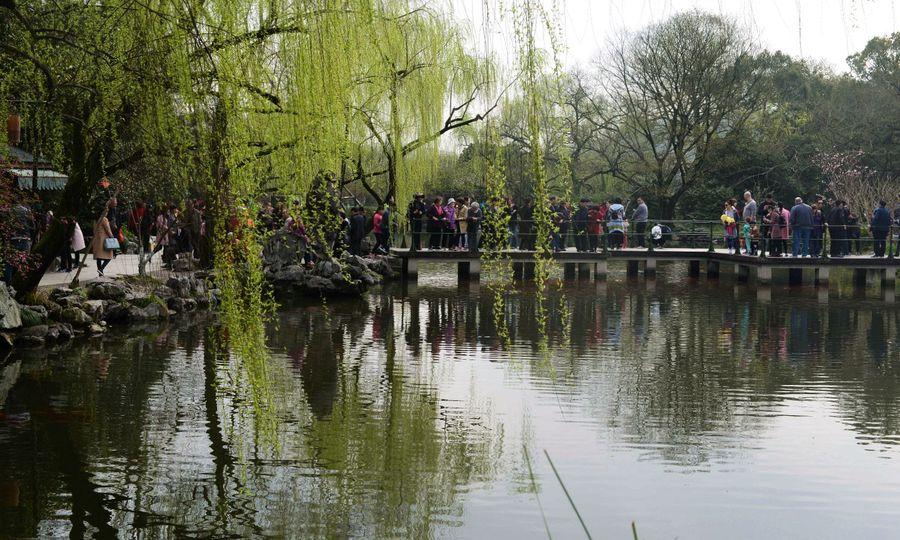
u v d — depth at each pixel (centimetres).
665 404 1161
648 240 3125
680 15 3966
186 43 807
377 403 1138
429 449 939
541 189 759
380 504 777
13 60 1096
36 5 1081
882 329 1886
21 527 712
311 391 1198
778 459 927
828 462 917
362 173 2694
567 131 765
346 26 915
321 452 919
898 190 4216
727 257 3016
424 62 2441
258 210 788
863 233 3256
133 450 909
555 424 1051
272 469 862
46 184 1939
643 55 4066
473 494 807
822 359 1518
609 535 720
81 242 2141
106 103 997
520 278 2981
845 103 4806
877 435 1024
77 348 1445
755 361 1497
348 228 2706
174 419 1026
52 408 1062
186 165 852
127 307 1742
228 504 769
